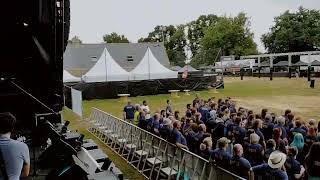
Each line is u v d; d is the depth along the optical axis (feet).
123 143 39.91
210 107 45.19
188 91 113.60
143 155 34.22
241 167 20.84
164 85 111.55
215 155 22.47
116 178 15.97
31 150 21.45
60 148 18.45
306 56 196.85
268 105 79.87
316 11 272.31
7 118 11.81
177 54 361.51
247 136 26.55
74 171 16.34
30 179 17.15
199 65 297.33
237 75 224.33
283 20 279.28
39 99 22.98
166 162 29.48
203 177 23.22
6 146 11.60
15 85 21.03
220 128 33.81
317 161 20.34
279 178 19.20
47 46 20.92
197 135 28.63
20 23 19.30
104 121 51.01
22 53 20.71
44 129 21.43
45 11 19.19
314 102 83.20
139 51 191.72
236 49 286.05
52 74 22.18
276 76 195.00
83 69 173.17
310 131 27.48
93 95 101.60
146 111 47.24
